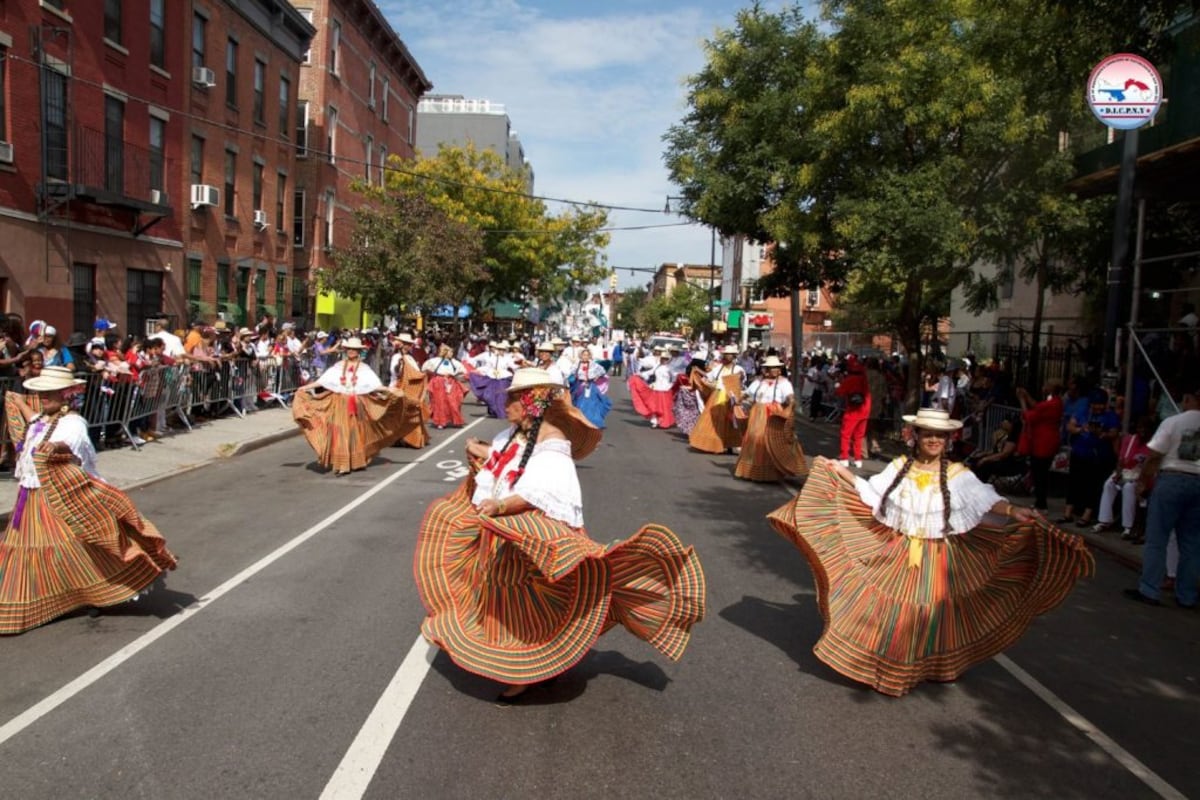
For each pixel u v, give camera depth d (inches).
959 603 222.7
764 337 2068.2
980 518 219.6
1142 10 370.0
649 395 880.9
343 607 269.0
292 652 231.3
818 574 230.5
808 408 1133.7
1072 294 891.4
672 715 202.2
